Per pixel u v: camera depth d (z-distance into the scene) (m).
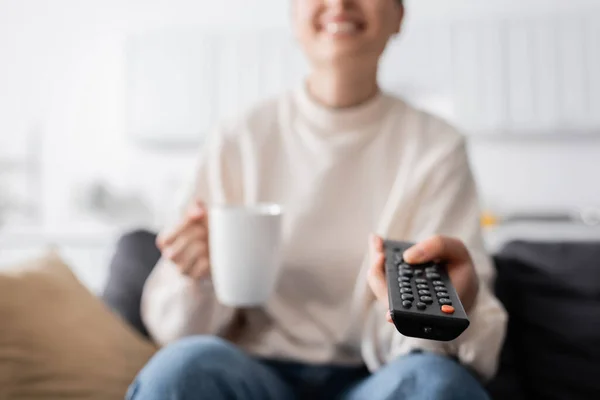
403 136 0.90
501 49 2.78
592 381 0.83
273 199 0.90
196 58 3.02
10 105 3.26
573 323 0.87
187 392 0.56
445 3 2.97
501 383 0.88
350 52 0.83
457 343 0.67
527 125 2.78
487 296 0.73
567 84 2.74
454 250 0.60
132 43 3.07
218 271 0.71
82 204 2.97
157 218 2.88
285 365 0.84
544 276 0.93
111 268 1.07
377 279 0.59
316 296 0.86
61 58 3.24
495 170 2.94
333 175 0.88
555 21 2.74
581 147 2.87
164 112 3.05
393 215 0.83
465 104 2.82
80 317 0.83
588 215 2.52
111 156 3.22
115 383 0.79
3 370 0.70
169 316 0.81
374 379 0.65
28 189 3.21
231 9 3.16
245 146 0.92
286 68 2.95
